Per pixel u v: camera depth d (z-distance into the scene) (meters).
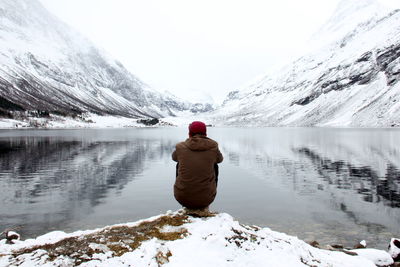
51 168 35.50
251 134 122.88
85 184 26.83
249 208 19.67
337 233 15.12
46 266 6.67
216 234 7.99
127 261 6.91
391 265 10.35
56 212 18.73
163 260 7.00
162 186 26.03
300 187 25.78
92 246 7.43
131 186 26.12
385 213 18.42
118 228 8.80
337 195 22.95
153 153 51.38
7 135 101.25
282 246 8.36
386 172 32.19
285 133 127.69
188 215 9.15
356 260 9.16
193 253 7.28
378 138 81.81
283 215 18.16
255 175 31.45
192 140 8.91
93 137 95.81
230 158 45.22
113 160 42.56
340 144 65.56
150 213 18.64
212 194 8.98
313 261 8.26
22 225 16.45
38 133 117.75
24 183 27.25
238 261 7.25
